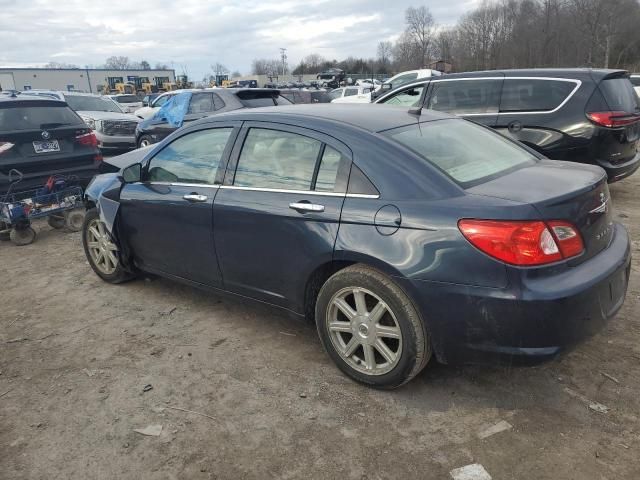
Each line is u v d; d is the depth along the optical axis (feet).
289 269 10.71
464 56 215.92
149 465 8.43
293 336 12.37
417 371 9.45
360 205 9.53
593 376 10.19
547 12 187.11
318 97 68.18
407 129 10.70
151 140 39.78
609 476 7.78
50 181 21.45
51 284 16.43
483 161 10.41
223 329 12.85
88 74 236.02
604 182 9.80
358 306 9.79
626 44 182.91
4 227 21.62
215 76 230.07
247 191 11.35
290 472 8.16
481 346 8.63
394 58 245.24
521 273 8.14
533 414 9.21
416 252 8.79
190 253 12.82
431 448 8.52
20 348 12.34
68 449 8.85
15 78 220.84
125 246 14.74
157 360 11.52
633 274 14.88
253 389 10.30
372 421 9.21
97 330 13.08
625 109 20.93
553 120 20.99
